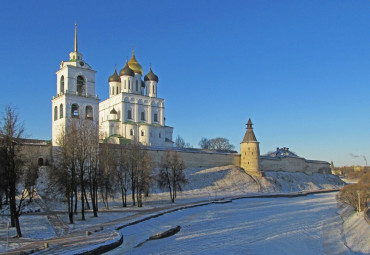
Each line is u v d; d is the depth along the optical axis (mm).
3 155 36406
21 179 41875
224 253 35906
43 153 75188
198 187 92062
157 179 79438
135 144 70188
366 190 64312
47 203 56781
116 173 62969
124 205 63125
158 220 50906
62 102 78875
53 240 35250
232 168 110062
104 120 113812
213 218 55688
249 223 52562
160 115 114000
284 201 82562
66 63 81375
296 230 49125
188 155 105750
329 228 51469
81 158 49125
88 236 37062
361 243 41531
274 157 131875
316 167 149750
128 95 107375
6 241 34812
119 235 37625
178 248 36969
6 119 37125
